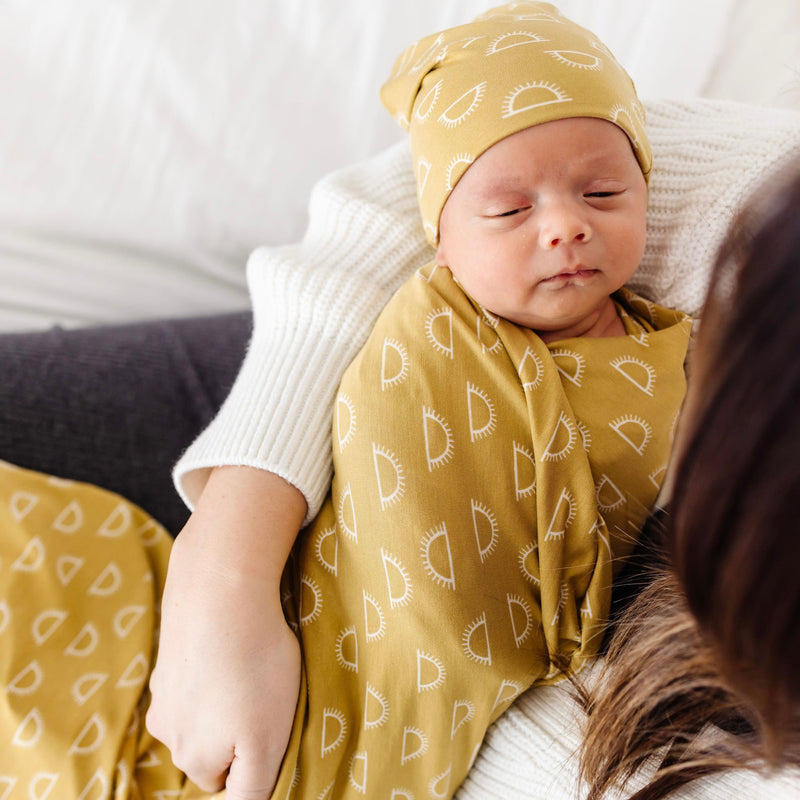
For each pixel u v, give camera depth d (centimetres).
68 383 88
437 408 57
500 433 58
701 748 49
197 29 103
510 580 58
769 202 34
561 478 57
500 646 57
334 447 61
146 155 107
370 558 58
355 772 59
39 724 70
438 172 61
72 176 106
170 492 91
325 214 71
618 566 61
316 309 65
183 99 105
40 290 109
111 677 75
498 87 57
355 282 66
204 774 58
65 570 79
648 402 60
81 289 111
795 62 98
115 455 89
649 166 62
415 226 71
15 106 102
